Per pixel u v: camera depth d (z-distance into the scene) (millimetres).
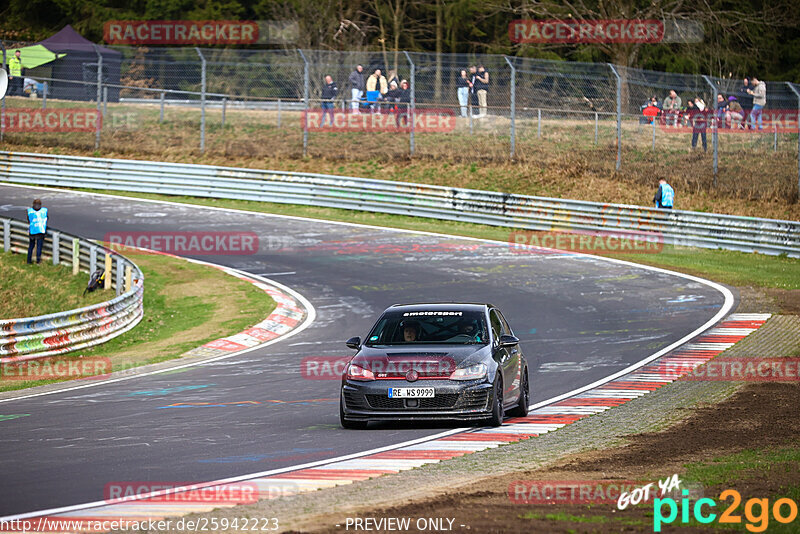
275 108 186875
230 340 71750
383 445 36531
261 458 34250
